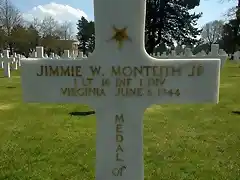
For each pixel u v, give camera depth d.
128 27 0.68
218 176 0.99
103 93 0.72
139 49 0.70
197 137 1.41
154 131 1.51
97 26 0.69
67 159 1.14
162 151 1.22
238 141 1.34
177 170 1.04
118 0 0.67
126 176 0.75
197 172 1.02
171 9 10.11
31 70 0.72
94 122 1.71
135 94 0.72
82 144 1.31
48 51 13.73
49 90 0.72
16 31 12.13
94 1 0.68
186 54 3.87
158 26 10.22
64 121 1.74
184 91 0.71
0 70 5.30
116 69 0.71
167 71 0.70
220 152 1.21
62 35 16.41
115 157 0.74
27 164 1.10
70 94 0.72
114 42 0.69
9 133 1.51
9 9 11.98
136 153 0.74
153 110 2.04
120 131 0.73
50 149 1.25
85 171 1.04
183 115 1.88
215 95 0.71
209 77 0.70
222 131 1.51
